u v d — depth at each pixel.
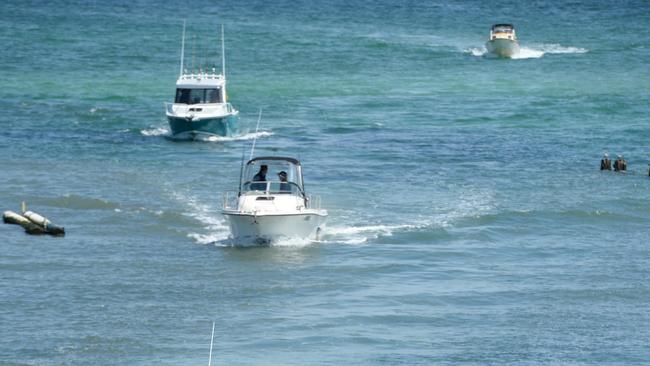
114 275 124.50
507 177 175.38
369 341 107.25
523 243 140.88
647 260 134.38
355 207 155.00
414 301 118.56
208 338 107.25
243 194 138.00
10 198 155.62
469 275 127.75
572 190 166.62
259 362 101.56
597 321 113.62
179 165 180.88
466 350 105.31
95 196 157.25
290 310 115.19
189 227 144.00
